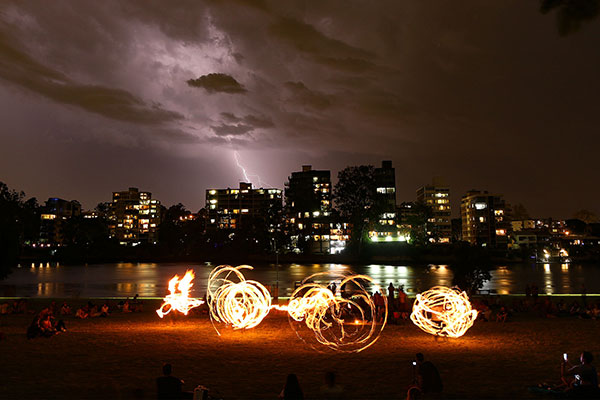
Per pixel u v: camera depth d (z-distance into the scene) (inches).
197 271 3417.8
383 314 896.3
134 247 5787.4
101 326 862.5
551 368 534.9
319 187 6230.3
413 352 626.2
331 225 5349.4
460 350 638.5
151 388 451.2
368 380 485.1
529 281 2536.9
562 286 2224.4
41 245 6604.3
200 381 481.1
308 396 423.8
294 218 5836.6
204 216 6998.0
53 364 553.3
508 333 770.8
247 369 533.6
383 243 4648.1
